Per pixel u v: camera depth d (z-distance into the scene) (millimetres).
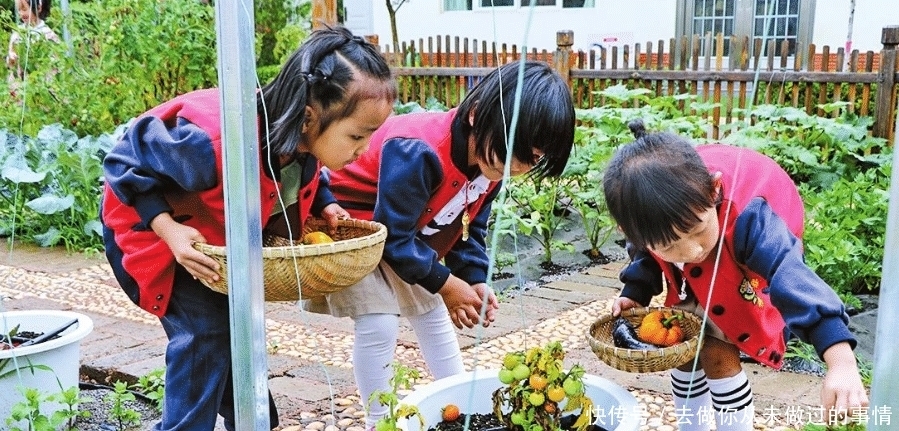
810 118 6387
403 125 2471
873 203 4652
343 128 2039
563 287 4613
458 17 10844
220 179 2062
